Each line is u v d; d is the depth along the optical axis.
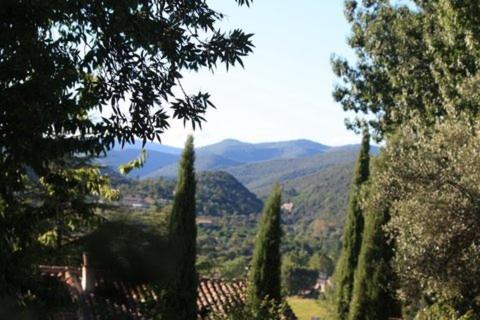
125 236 5.91
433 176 11.40
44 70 4.57
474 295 11.77
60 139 5.02
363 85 23.25
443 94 16.27
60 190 6.46
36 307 5.77
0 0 4.36
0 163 4.98
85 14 4.75
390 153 13.04
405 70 19.31
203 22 5.22
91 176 8.13
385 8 21.19
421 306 13.44
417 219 11.31
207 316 12.74
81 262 6.40
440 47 16.52
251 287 17.31
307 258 61.38
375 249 18.22
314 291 57.69
